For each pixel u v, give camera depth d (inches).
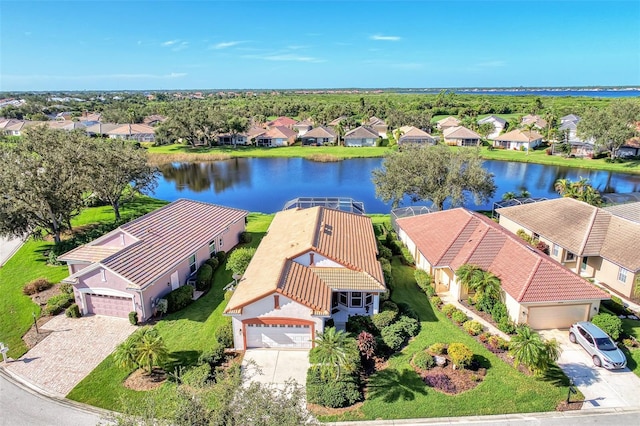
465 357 895.1
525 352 843.4
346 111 6958.7
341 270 1141.7
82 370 935.0
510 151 4301.2
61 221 1653.5
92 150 1820.9
